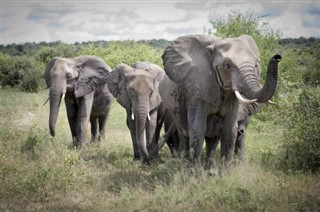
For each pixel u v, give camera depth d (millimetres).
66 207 10078
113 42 49312
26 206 10125
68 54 54969
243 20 23094
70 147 16688
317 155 11914
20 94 39219
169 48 11508
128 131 20344
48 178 11469
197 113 11086
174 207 9641
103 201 10414
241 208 9273
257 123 18484
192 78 10852
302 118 12328
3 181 11250
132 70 15328
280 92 18719
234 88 9562
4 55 59438
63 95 16484
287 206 9227
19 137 16812
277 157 12734
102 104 18406
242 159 12773
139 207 9742
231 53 9914
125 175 12648
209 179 10852
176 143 15555
